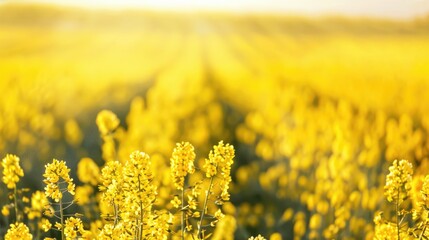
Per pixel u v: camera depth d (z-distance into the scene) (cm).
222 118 1456
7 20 7994
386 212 605
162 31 7475
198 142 1094
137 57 4681
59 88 1878
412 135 927
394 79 2153
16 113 1300
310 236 618
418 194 399
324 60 3591
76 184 812
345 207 621
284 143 907
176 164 370
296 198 796
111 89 2175
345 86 1877
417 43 4697
